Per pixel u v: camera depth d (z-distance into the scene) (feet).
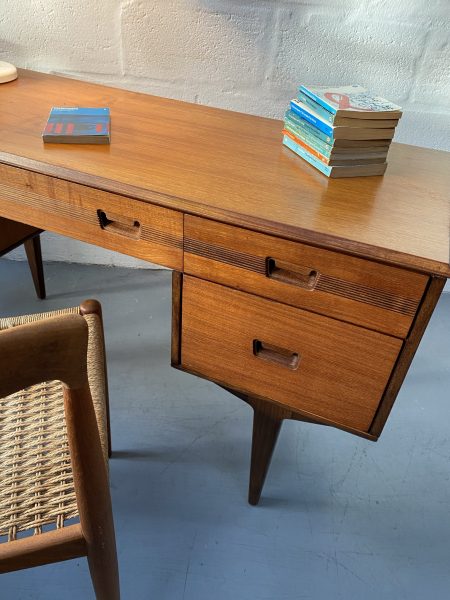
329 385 2.51
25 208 2.73
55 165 2.50
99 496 1.88
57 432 2.30
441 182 2.77
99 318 2.82
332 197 2.47
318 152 2.70
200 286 2.51
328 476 3.68
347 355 2.37
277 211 2.28
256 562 3.15
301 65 4.10
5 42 4.32
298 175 2.66
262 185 2.51
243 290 2.41
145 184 2.39
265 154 2.88
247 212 2.24
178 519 3.34
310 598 3.00
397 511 3.49
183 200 2.29
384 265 2.08
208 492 3.52
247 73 4.20
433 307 2.09
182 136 3.01
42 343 1.27
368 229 2.21
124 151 2.73
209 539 3.25
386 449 3.90
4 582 2.97
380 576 3.12
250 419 4.07
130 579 3.02
